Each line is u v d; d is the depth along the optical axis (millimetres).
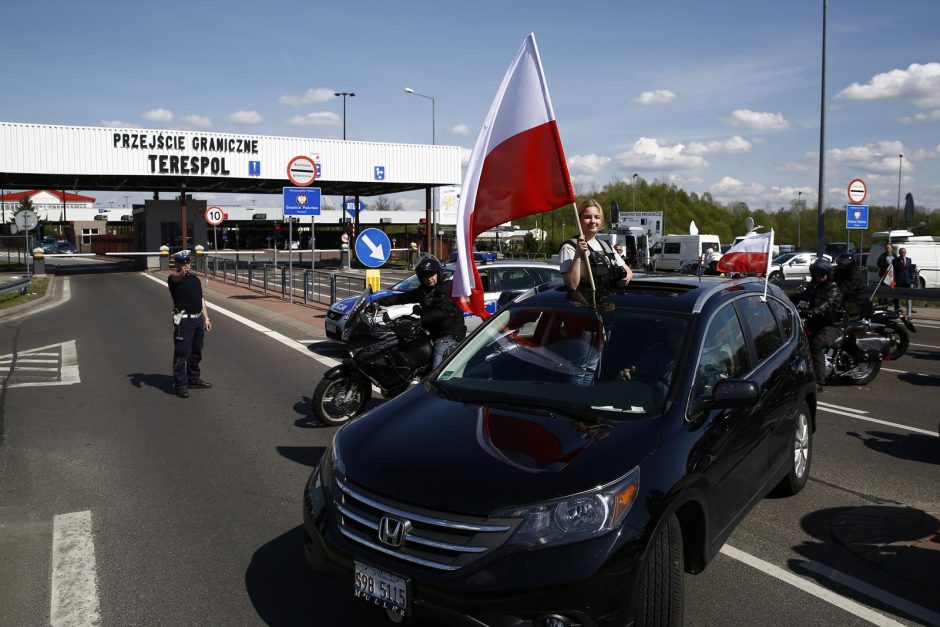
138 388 8859
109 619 3521
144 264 38656
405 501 2953
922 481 5547
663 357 3730
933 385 9352
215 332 13867
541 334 4121
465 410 3594
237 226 76250
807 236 69375
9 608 3623
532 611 2697
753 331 4566
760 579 3920
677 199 81188
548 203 4559
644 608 2904
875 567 4062
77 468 5809
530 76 4520
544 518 2787
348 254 41125
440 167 39344
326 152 36125
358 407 7254
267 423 7223
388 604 2916
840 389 9125
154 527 4645
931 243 25688
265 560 4172
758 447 4137
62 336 13500
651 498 2945
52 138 29938
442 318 6805
